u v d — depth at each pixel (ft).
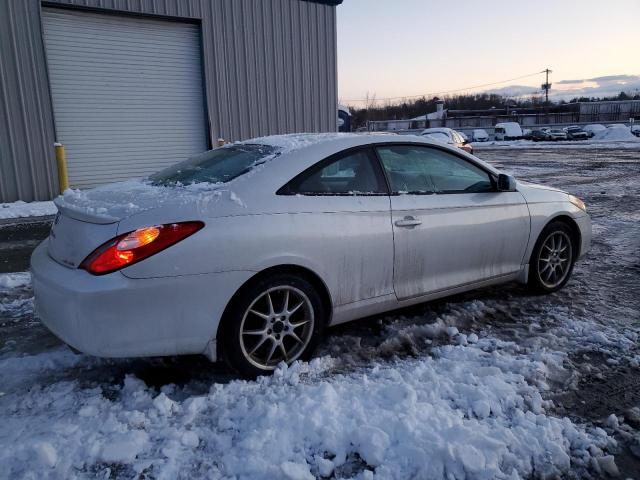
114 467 7.56
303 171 10.82
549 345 11.75
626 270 18.12
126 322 8.80
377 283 11.57
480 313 13.70
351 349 11.57
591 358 11.17
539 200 14.74
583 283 16.53
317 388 9.49
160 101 40.16
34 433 8.26
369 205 11.37
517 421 8.60
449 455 7.54
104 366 10.77
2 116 32.55
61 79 35.45
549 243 15.16
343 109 93.30
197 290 9.22
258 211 9.96
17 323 13.19
